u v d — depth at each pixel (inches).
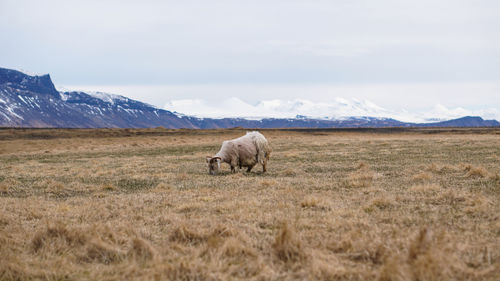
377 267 260.4
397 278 227.0
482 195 467.5
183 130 4928.6
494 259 264.8
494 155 1042.7
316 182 657.6
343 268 253.3
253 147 861.2
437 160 983.6
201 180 750.5
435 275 228.4
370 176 682.8
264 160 874.8
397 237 311.7
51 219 420.2
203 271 251.9
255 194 557.0
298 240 289.1
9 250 304.3
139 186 706.8
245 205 465.1
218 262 270.1
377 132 4943.4
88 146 2288.4
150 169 986.7
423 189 530.0
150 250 295.7
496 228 338.6
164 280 244.8
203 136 3863.2
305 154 1312.7
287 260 274.1
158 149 1873.8
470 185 573.0
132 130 4817.9
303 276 248.7
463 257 268.7
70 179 827.4
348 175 753.6
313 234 334.0
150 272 255.3
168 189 642.2
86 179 819.4
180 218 413.1
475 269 250.1
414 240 276.8
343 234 328.5
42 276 263.9
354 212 415.8
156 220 413.4
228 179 746.2
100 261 290.8
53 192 650.2
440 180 631.2
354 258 280.1
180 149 1818.4
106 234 337.7
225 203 480.1
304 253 276.1
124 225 378.9
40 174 935.7
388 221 383.2
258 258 273.9
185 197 553.9
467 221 369.1
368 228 351.9
